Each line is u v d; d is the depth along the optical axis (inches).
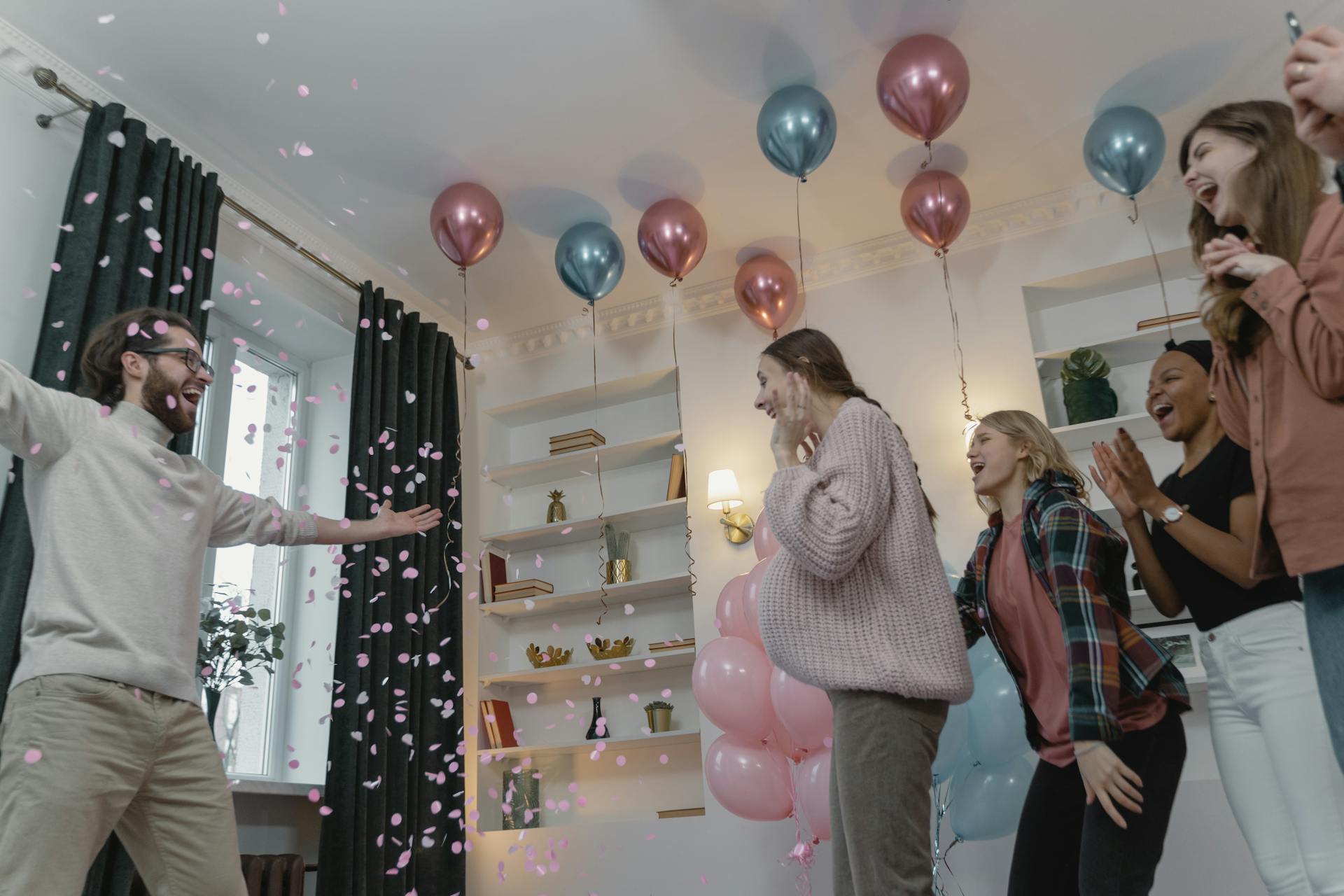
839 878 57.2
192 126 124.8
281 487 153.3
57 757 62.3
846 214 151.3
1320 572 44.3
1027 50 121.3
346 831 122.2
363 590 134.6
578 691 167.2
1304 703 60.3
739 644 112.9
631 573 165.6
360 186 138.4
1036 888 68.9
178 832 69.0
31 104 108.1
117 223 107.8
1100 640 61.7
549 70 120.5
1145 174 122.8
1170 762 62.7
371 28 112.6
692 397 164.4
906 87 111.4
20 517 92.4
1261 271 45.3
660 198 145.3
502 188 141.6
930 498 143.6
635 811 156.1
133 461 72.1
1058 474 72.2
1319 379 42.5
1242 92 127.9
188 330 80.2
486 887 149.0
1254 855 64.3
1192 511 68.4
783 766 111.3
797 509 54.1
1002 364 146.1
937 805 105.8
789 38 117.3
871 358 153.6
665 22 114.6
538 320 176.6
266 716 144.1
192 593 74.1
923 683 52.4
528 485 183.6
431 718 144.0
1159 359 75.4
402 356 156.2
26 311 103.3
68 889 61.3
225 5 107.8
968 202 130.7
